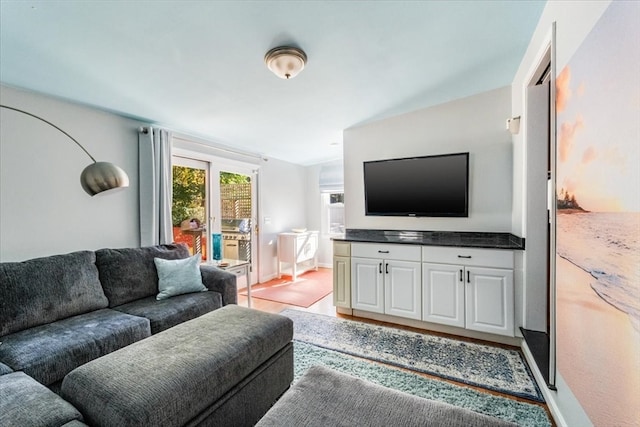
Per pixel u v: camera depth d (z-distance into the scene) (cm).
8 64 180
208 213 378
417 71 233
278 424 96
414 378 195
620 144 88
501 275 243
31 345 154
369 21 168
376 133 348
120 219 272
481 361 217
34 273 188
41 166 221
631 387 84
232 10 150
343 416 100
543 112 219
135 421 95
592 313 108
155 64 194
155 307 218
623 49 85
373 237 334
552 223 150
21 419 92
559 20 140
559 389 146
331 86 250
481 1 157
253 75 220
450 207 305
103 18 148
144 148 285
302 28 170
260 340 150
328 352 233
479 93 292
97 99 237
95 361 123
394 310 289
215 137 361
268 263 482
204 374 119
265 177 477
